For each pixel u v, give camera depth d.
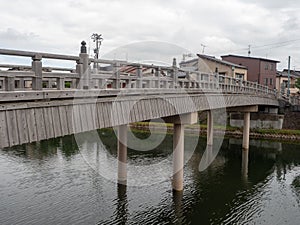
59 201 13.88
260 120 34.81
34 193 14.81
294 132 32.28
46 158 21.66
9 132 5.95
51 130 6.90
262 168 21.20
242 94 23.70
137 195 14.90
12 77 6.05
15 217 12.12
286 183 18.02
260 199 15.27
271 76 47.03
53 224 11.62
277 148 27.98
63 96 7.20
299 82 46.16
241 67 40.97
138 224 12.01
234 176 19.06
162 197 14.80
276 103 34.09
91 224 11.78
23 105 6.21
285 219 13.05
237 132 33.31
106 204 13.73
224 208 13.93
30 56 6.43
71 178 17.14
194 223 12.32
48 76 6.92
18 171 18.42
